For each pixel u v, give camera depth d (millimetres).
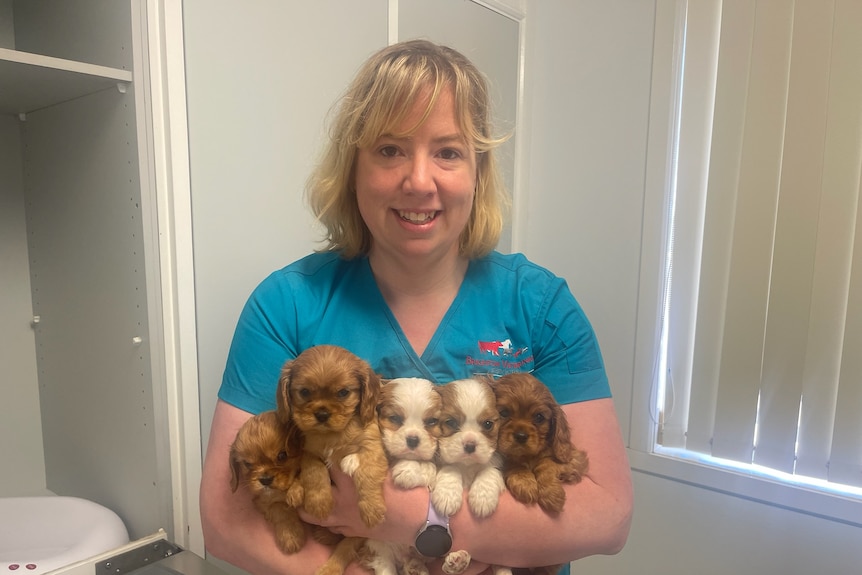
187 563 1102
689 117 1751
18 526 1253
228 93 1244
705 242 1722
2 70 1025
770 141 1584
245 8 1255
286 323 950
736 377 1685
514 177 2053
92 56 1211
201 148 1210
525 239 2139
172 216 1176
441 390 852
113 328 1252
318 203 1030
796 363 1589
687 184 1768
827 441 1578
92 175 1248
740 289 1658
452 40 1767
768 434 1653
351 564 844
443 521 799
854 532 1557
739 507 1729
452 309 985
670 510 1854
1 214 1408
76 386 1388
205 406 1262
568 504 846
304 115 1399
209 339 1261
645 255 1860
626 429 1940
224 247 1271
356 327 971
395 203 896
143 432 1218
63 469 1468
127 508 1289
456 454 804
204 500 875
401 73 861
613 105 1915
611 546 868
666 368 1858
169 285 1193
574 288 2047
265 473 773
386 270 988
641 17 1834
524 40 2037
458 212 921
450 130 882
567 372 960
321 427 765
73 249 1332
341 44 1462
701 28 1706
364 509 783
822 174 1515
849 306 1506
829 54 1485
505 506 821
